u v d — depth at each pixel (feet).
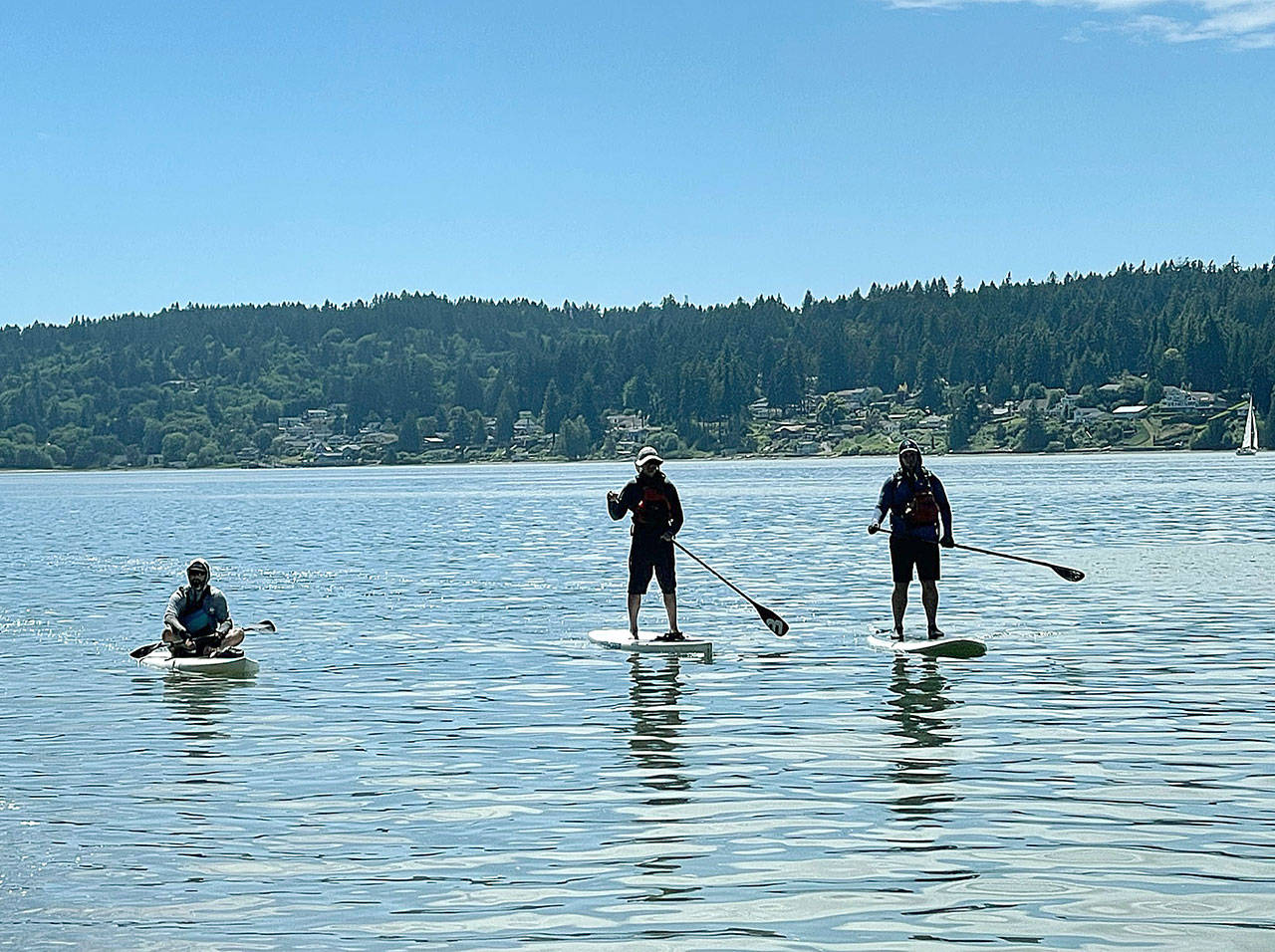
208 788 37.55
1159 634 64.28
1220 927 26.09
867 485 352.69
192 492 420.36
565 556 121.60
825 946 25.58
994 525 154.51
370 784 37.78
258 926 26.91
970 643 60.34
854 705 48.06
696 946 25.68
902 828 32.81
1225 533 135.95
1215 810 33.83
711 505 230.48
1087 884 28.58
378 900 28.30
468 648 63.87
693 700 49.70
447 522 194.08
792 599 81.51
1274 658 56.75
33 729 46.11
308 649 64.39
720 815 34.17
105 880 29.71
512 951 25.55
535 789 36.99
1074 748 40.70
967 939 25.77
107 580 106.93
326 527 187.62
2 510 286.05
